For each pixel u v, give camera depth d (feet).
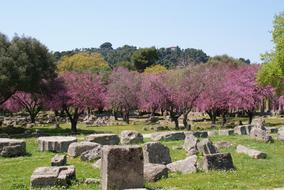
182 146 94.68
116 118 261.85
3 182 62.08
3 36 178.60
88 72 200.44
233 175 62.13
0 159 84.84
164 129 176.65
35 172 60.03
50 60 183.93
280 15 177.78
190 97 184.03
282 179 58.34
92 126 206.28
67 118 254.47
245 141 109.09
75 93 179.63
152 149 72.74
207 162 67.10
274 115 284.82
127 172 53.62
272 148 97.96
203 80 188.03
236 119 249.96
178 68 227.61
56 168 61.41
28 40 178.70
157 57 476.95
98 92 190.49
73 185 58.70
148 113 327.47
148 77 237.66
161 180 60.49
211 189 52.54
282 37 172.65
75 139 98.89
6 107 227.81
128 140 105.81
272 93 199.41
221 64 292.81
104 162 54.34
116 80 234.58
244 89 196.34
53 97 181.57
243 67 219.20
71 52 568.41
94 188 56.49
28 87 169.78
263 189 53.11
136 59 465.88
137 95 228.22
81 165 74.33
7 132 164.76
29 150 97.81
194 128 179.22
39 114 296.92
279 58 169.58
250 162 77.61
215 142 102.27
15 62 167.32
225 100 195.42
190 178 61.05
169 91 188.96
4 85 161.27
